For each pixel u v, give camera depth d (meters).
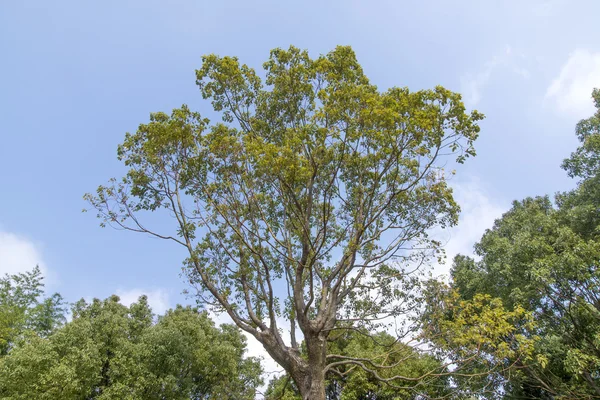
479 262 21.84
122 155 13.55
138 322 21.75
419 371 19.47
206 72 13.55
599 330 15.07
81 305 21.84
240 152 12.23
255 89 14.41
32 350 16.84
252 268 13.45
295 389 22.78
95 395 18.25
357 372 20.05
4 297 26.00
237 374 22.86
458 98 11.34
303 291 13.66
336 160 13.20
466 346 10.98
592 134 18.02
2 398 16.03
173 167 13.50
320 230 13.88
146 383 17.80
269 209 14.61
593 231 17.14
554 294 16.38
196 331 21.83
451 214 13.34
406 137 11.43
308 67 13.92
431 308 12.41
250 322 13.40
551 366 17.66
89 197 12.95
